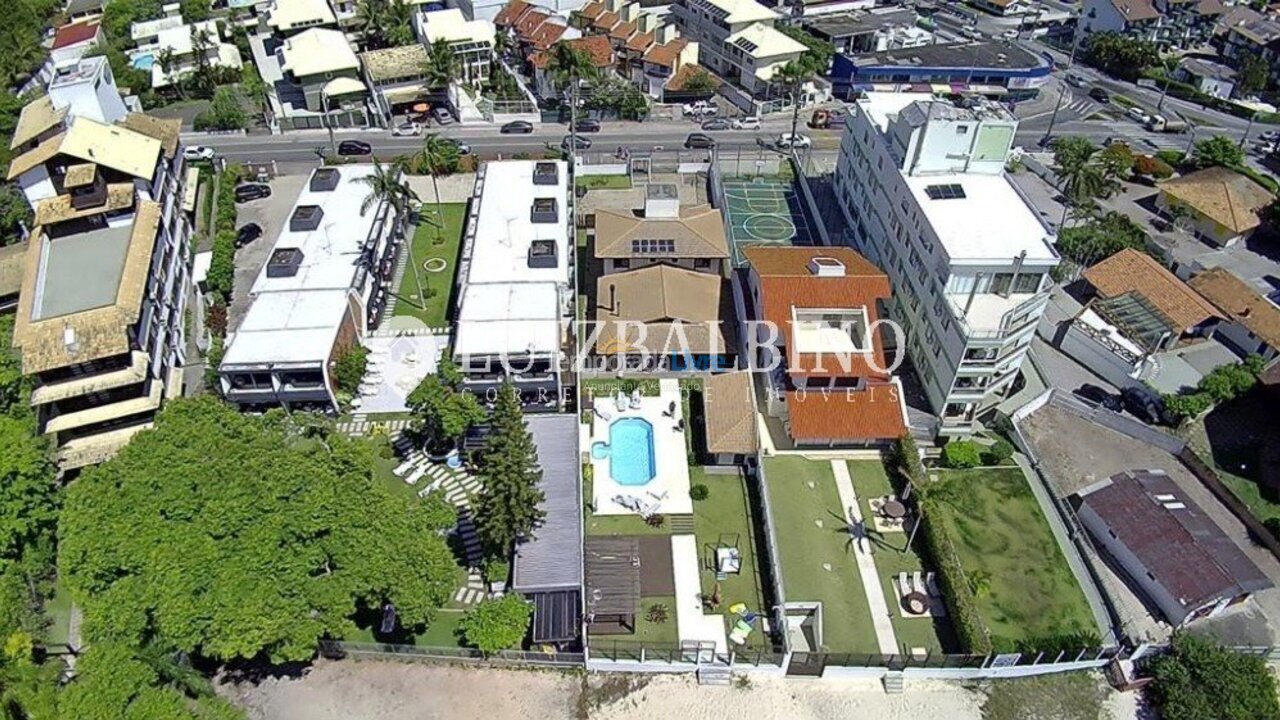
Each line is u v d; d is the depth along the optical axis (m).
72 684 45.59
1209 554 59.47
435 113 125.62
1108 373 79.31
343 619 49.69
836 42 150.75
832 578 60.56
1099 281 88.06
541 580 55.84
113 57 136.62
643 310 79.31
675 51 134.25
